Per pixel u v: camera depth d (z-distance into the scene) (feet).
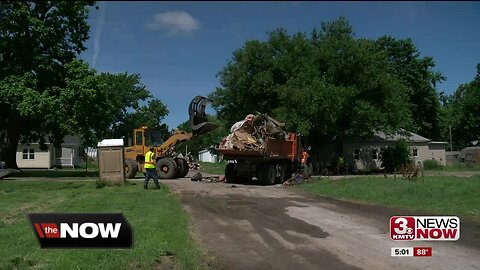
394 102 128.88
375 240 31.30
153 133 100.12
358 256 26.99
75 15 112.47
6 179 91.45
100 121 108.06
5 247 26.25
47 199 51.44
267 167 80.89
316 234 33.24
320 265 25.05
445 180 63.77
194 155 268.62
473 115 241.96
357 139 158.61
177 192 61.36
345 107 120.47
